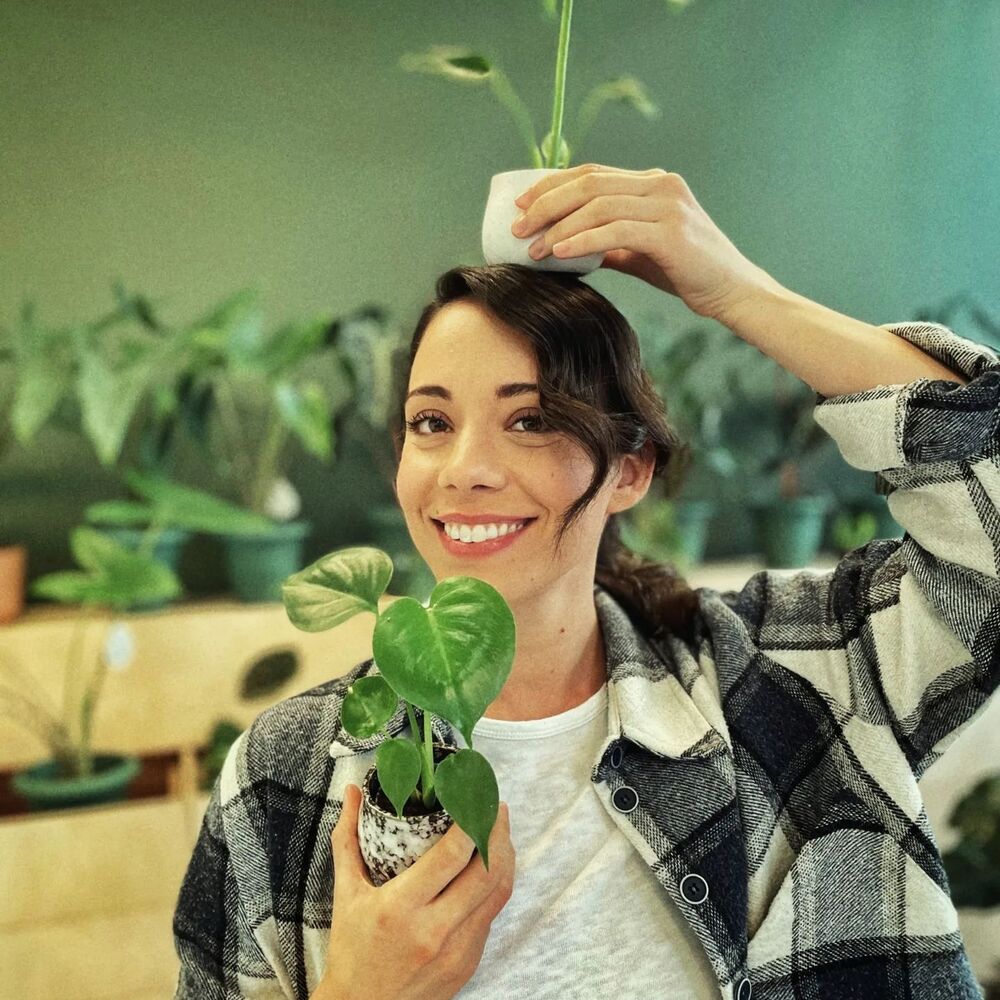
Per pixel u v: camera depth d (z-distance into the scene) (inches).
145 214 95.6
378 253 102.7
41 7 90.9
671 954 31.8
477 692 23.5
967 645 32.3
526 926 31.3
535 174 33.0
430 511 32.2
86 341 83.4
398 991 27.1
